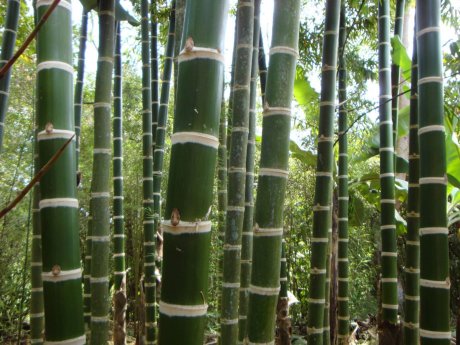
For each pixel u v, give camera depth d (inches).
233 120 95.0
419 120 68.6
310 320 95.2
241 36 94.5
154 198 166.6
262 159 58.2
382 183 121.0
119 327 167.2
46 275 53.1
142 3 158.7
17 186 197.9
